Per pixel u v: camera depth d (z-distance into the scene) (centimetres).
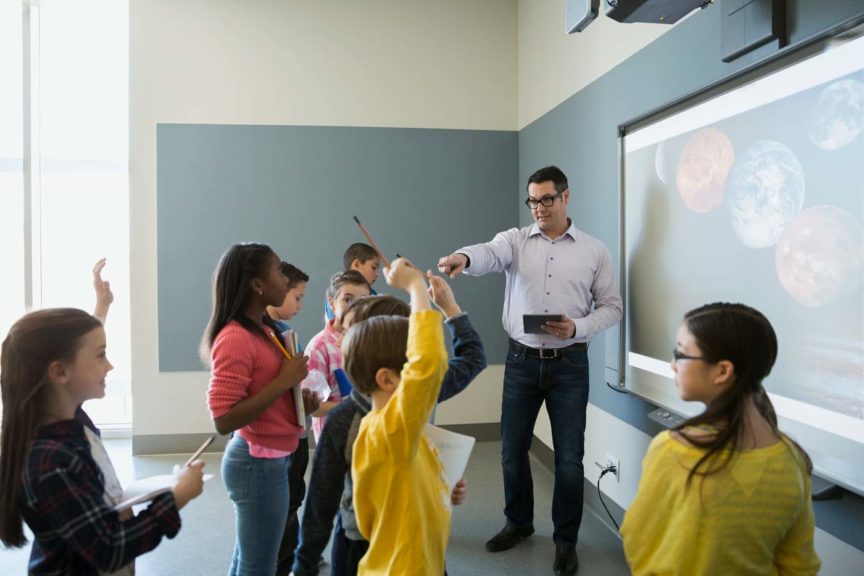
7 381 121
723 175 215
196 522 334
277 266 194
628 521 125
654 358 262
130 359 462
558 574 274
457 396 490
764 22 189
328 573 278
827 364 170
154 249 458
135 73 453
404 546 121
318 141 468
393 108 475
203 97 457
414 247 479
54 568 119
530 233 291
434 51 477
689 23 242
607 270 285
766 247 193
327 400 254
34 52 477
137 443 459
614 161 312
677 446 119
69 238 494
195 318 460
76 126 491
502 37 483
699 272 229
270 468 189
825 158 169
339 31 469
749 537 113
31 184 478
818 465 175
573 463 276
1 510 118
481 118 482
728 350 118
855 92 158
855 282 159
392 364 133
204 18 457
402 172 476
